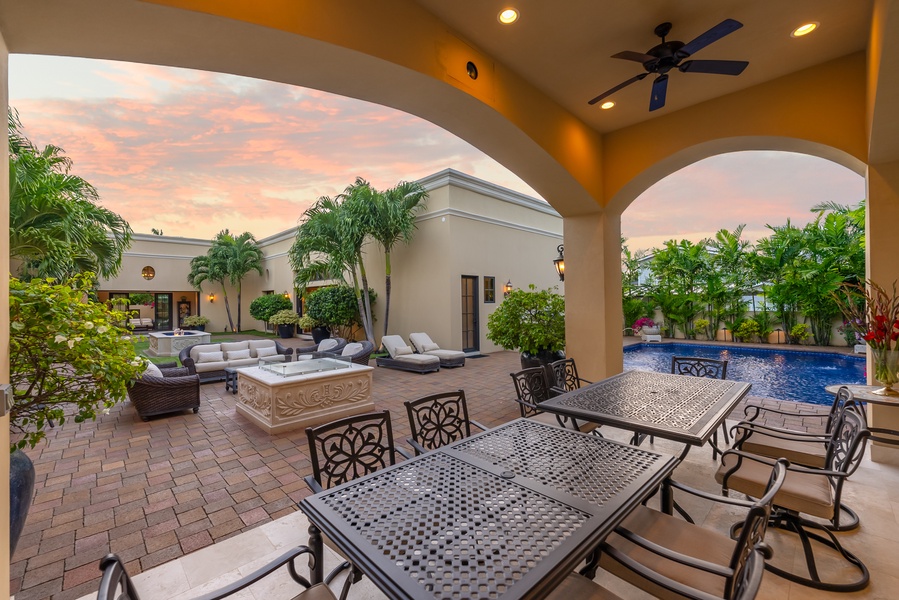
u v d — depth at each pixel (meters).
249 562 2.24
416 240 10.79
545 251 12.97
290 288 17.00
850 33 3.28
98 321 2.69
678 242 14.43
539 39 3.30
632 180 5.00
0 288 1.65
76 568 2.22
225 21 2.09
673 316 13.48
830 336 10.88
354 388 5.06
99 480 3.29
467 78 3.25
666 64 3.08
